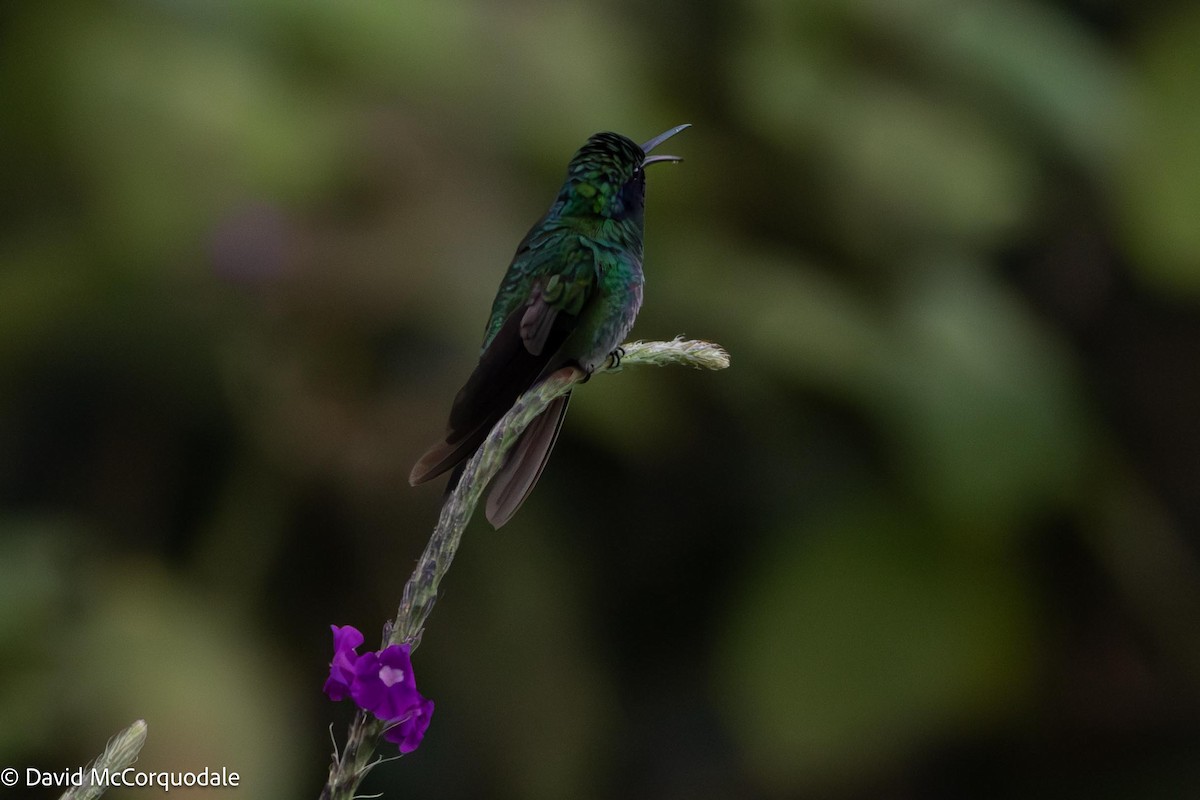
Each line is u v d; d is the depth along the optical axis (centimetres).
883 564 1143
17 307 1007
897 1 1169
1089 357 1353
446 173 1020
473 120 1041
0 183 1027
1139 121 1209
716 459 1185
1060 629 1284
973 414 1098
